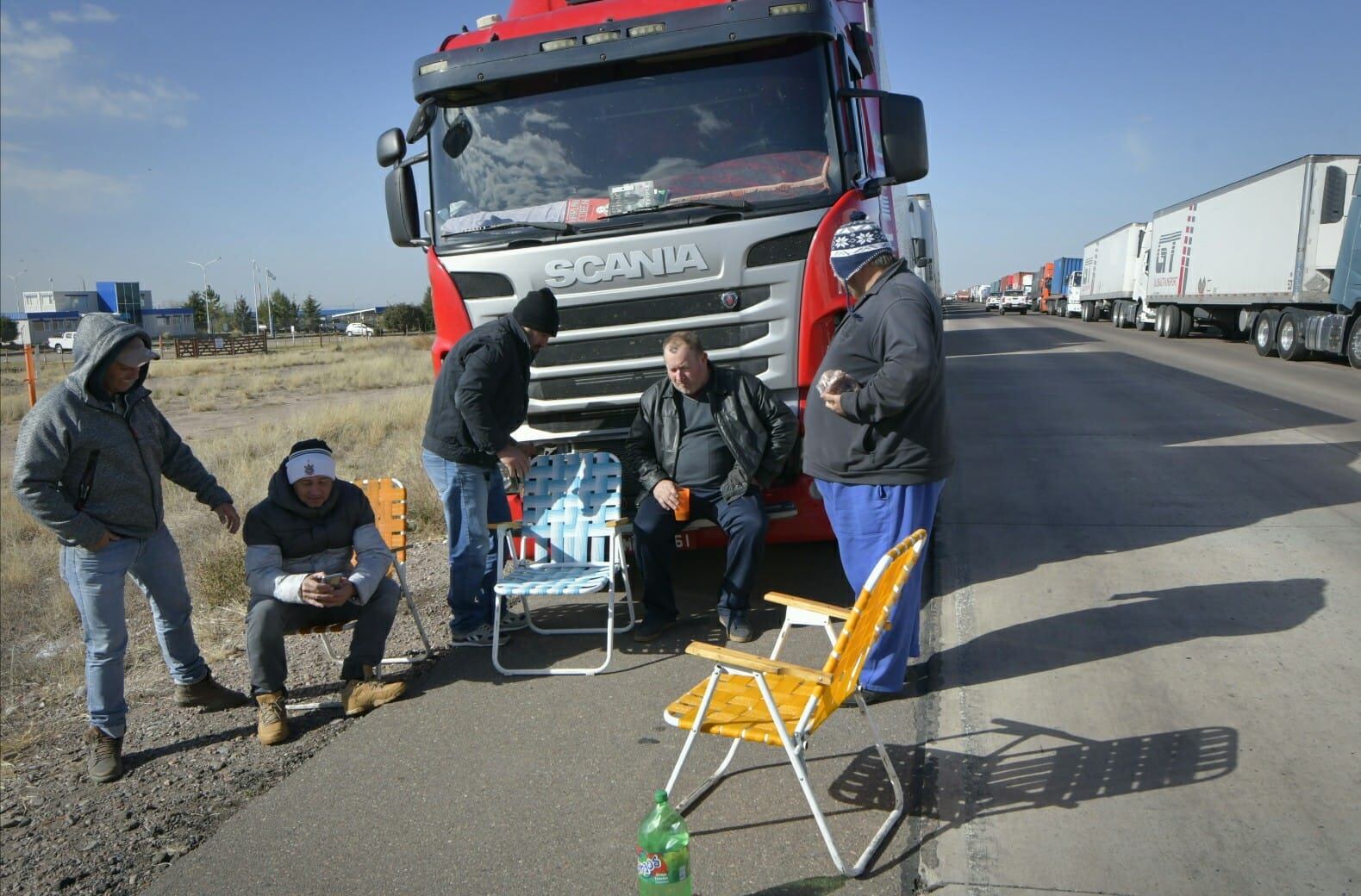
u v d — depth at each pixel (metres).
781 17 5.23
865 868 3.03
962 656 4.60
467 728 4.28
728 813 3.41
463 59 5.57
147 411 4.39
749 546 4.99
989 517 7.06
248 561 4.60
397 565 5.07
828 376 3.94
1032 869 2.96
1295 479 7.68
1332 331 16.62
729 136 5.36
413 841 3.38
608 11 5.60
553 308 5.00
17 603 8.03
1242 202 20.20
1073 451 9.30
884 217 7.13
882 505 4.05
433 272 5.50
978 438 10.35
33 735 4.97
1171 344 24.08
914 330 3.76
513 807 3.56
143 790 4.02
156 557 4.56
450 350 5.45
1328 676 4.09
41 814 3.88
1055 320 45.06
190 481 4.72
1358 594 5.02
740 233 5.06
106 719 4.18
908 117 5.32
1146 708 3.93
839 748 3.83
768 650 4.94
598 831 3.36
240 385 28.61
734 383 5.06
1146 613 4.96
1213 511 6.82
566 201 5.42
